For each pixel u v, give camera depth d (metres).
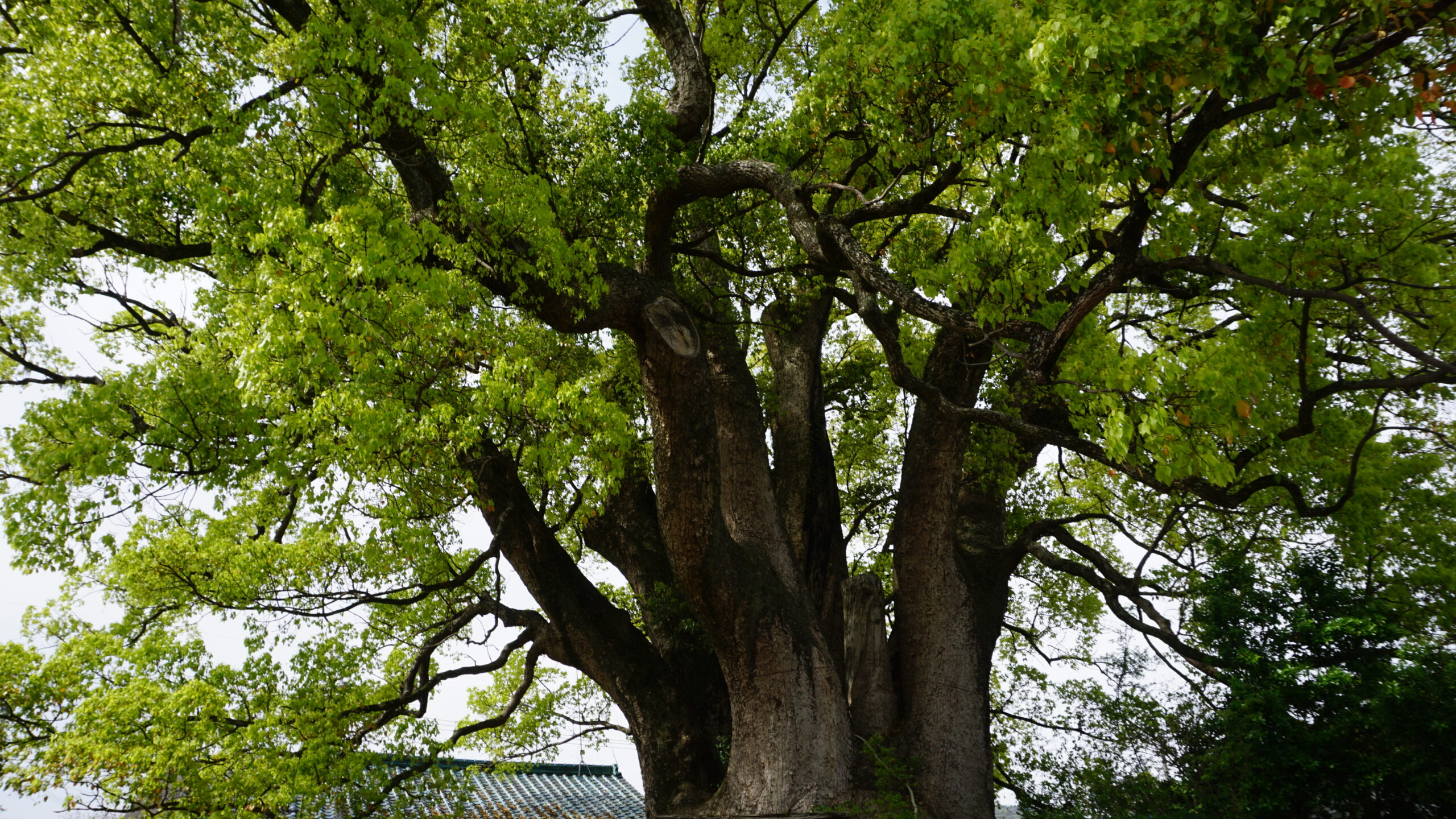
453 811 12.23
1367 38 6.13
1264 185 9.58
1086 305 7.22
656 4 12.19
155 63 9.55
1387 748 8.58
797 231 9.55
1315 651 9.58
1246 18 6.05
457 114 8.97
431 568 11.08
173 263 11.48
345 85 8.26
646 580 12.62
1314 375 9.55
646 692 11.57
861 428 15.96
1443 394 10.54
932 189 9.04
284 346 7.27
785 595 10.90
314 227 7.62
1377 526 11.13
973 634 11.51
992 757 11.43
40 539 7.72
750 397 12.39
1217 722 10.34
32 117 8.88
